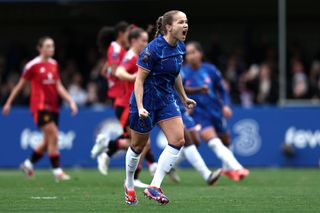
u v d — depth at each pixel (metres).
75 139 51.97
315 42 67.31
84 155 51.84
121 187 34.12
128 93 34.75
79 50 67.19
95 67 63.66
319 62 64.12
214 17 68.00
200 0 63.97
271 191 31.53
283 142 50.62
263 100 57.44
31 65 40.03
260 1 64.56
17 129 52.47
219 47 63.81
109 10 64.38
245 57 64.69
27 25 70.44
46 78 40.03
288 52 62.62
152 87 24.62
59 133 52.16
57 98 40.44
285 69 57.97
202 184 36.28
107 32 38.69
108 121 51.59
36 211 23.80
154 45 24.36
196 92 36.59
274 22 67.25
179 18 24.20
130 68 32.91
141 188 33.69
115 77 35.53
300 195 29.41
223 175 42.03
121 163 51.59
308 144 50.50
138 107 24.05
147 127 24.75
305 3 64.31
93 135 51.84
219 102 38.38
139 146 25.27
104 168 36.78
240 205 25.55
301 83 56.41
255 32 67.62
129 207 24.89
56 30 70.06
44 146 41.25
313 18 66.88
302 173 44.59
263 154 50.75
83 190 32.34
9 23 70.31
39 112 39.91
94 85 59.94
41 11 67.50
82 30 68.81
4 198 28.34
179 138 24.92
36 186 34.78
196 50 37.97
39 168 52.34
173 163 25.19
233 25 68.44
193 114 37.97
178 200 27.42
